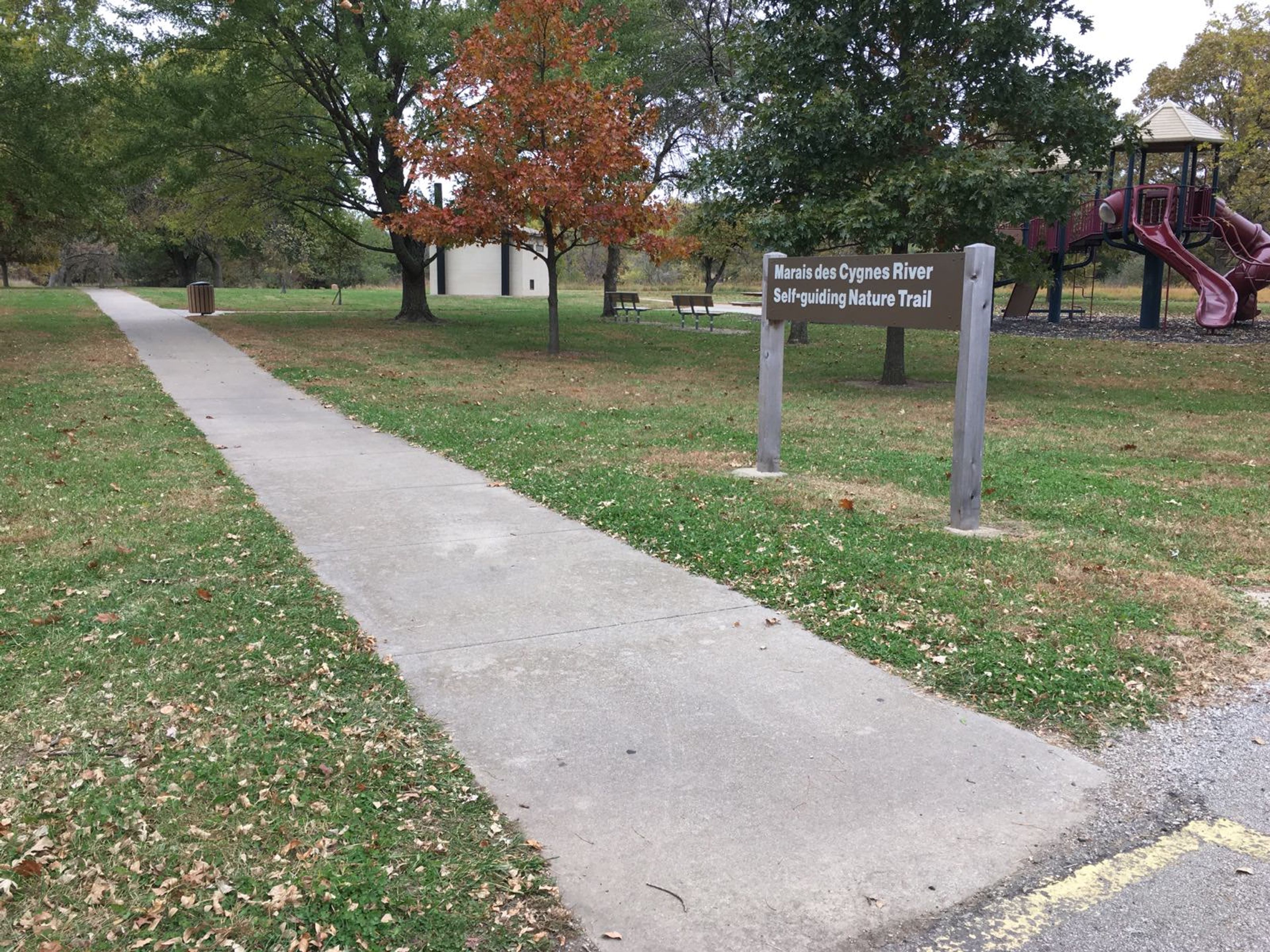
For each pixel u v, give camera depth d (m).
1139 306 39.94
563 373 16.97
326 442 10.12
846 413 12.82
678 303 27.42
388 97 23.11
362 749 3.70
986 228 13.98
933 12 14.16
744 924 2.77
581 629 4.98
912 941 2.72
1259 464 9.46
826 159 15.16
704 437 10.68
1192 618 5.12
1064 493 8.05
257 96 23.97
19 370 14.88
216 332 22.06
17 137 19.78
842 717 4.04
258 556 6.05
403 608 5.26
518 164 18.39
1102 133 14.52
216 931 2.69
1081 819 3.33
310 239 37.44
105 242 44.81
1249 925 2.80
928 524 6.95
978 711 4.14
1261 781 3.60
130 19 21.88
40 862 2.96
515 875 2.96
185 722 3.89
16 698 4.04
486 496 7.85
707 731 3.90
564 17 19.22
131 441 9.76
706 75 27.52
